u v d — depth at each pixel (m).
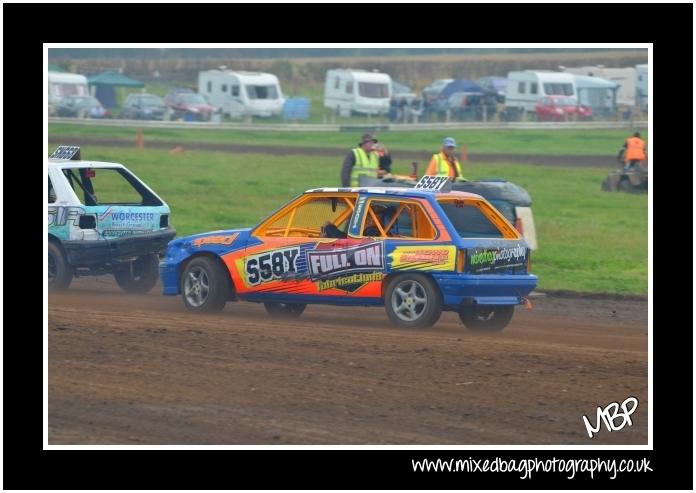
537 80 175.12
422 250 37.00
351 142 139.88
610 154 126.94
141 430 24.77
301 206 41.50
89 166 47.56
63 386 28.22
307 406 26.67
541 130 157.75
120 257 46.62
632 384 29.70
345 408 26.58
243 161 109.94
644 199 88.50
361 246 37.97
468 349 33.28
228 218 74.44
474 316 39.59
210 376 29.34
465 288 36.56
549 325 42.19
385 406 26.83
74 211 45.84
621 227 73.31
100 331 35.12
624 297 50.44
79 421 25.39
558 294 51.66
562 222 74.62
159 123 156.75
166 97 179.12
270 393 27.73
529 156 123.19
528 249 39.06
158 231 48.12
